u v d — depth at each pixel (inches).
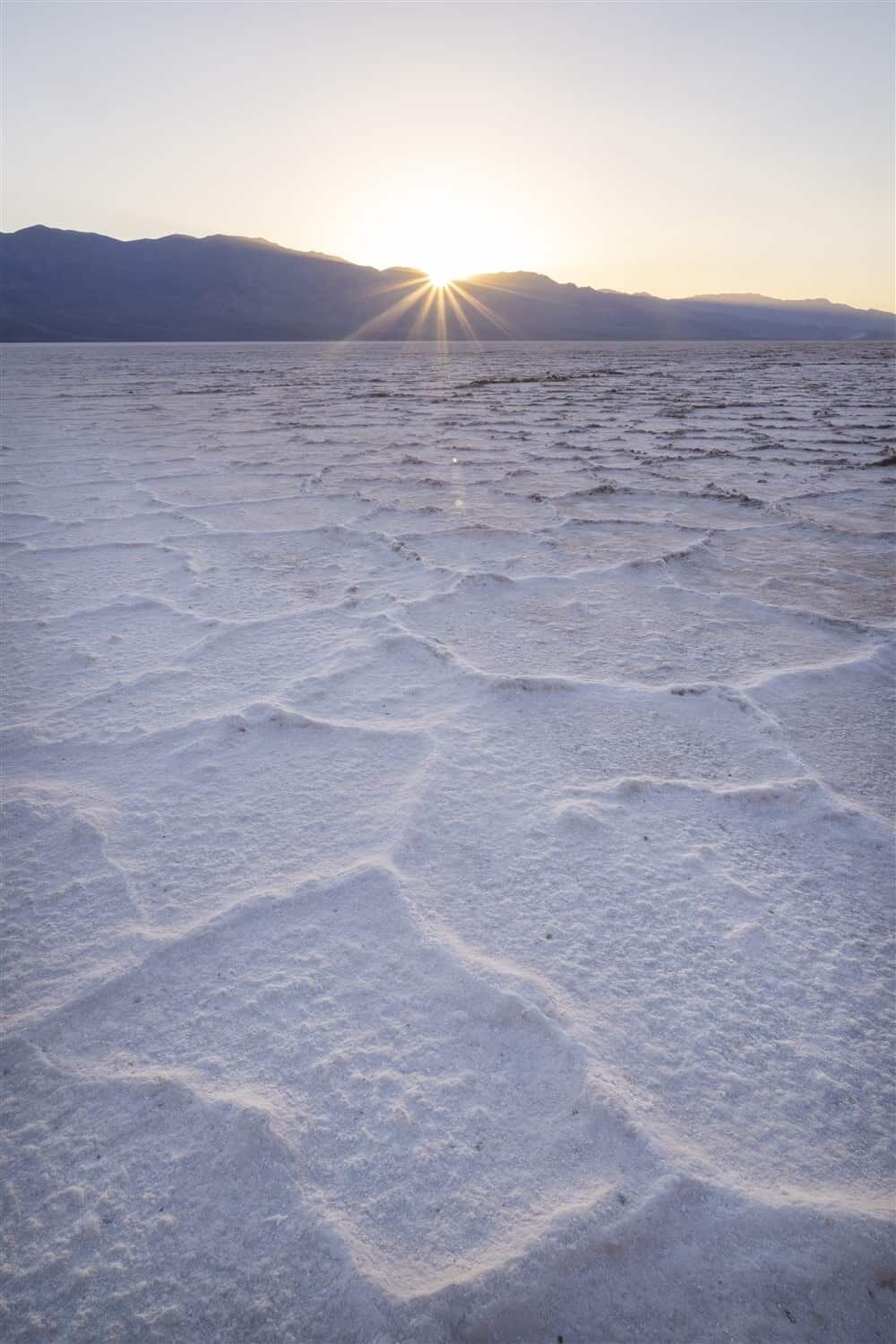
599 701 140.9
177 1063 80.1
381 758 124.2
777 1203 68.8
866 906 97.3
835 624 174.2
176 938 92.5
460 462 397.7
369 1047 81.0
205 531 257.3
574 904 96.7
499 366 1488.7
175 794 116.8
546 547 236.1
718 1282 63.9
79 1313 62.9
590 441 471.8
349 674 151.0
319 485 339.0
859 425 525.0
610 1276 64.2
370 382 1060.5
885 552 231.8
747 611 183.8
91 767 123.4
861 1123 75.1
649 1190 69.4
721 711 137.5
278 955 90.5
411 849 104.6
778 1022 83.5
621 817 110.6
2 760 125.5
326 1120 75.0
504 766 122.0
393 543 235.3
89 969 89.6
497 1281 63.6
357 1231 67.6
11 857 105.4
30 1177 71.9
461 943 91.5
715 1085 77.5
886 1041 82.0
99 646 165.3
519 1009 83.5
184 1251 67.0
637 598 192.2
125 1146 73.9
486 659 157.2
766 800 114.0
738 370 1240.8
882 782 119.7
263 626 174.4
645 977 87.9
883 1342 60.7
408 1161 71.9
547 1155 72.1
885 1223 67.9
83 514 283.0
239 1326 61.7
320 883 99.5
